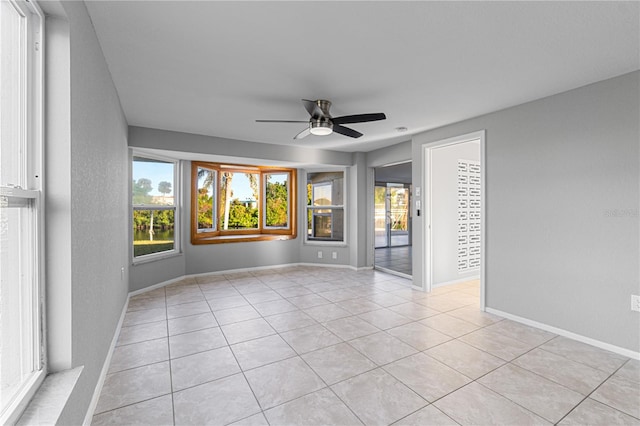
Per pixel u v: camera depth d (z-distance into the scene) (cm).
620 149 247
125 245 354
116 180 277
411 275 515
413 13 168
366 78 252
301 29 184
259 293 423
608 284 254
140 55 215
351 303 381
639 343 238
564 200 281
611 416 174
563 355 246
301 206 629
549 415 175
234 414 176
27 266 118
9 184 107
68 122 131
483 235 349
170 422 170
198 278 507
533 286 305
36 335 122
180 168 491
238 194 597
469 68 235
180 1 157
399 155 504
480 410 180
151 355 246
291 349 257
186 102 309
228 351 253
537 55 216
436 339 276
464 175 500
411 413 177
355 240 586
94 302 178
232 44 201
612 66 232
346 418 173
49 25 128
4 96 104
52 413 106
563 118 281
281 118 363
